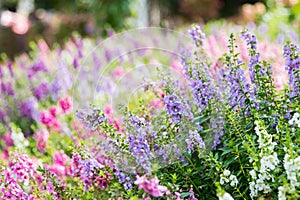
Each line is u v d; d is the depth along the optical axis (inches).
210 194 73.2
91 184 71.1
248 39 76.0
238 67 75.1
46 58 123.0
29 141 91.0
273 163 67.2
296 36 110.7
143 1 201.8
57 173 76.4
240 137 74.0
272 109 75.0
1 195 74.3
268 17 172.6
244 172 71.6
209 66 81.1
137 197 67.9
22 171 72.6
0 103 102.8
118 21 208.8
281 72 87.9
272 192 68.8
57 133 86.0
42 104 105.5
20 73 119.7
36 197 72.9
